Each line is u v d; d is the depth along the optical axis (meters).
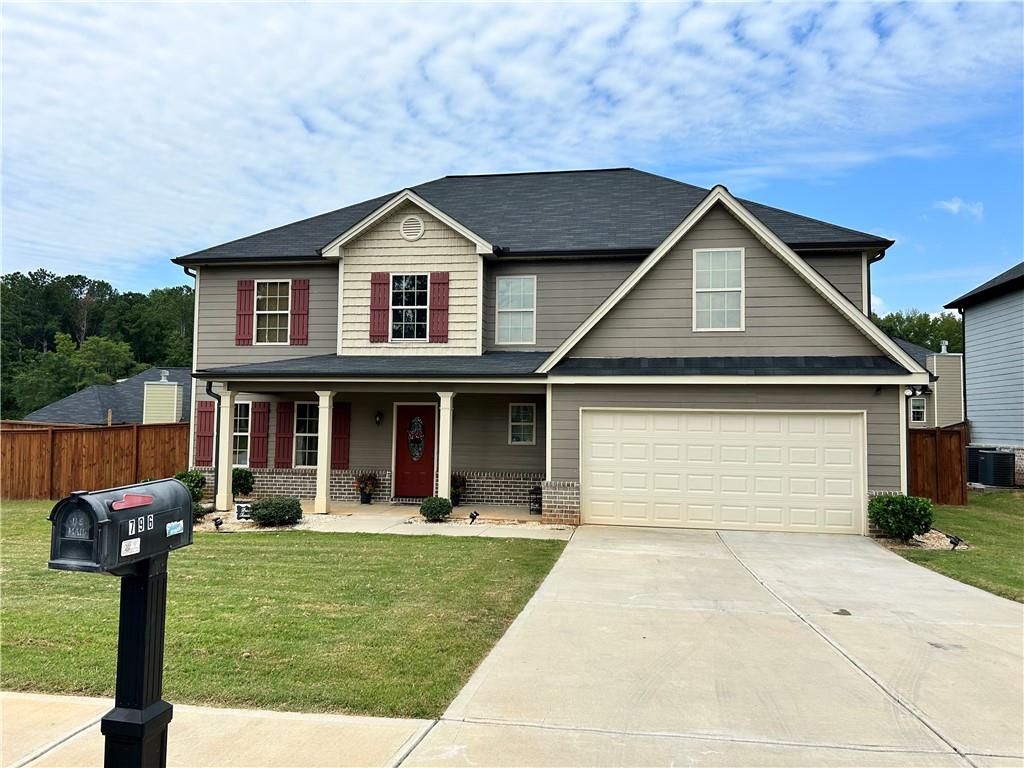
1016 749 3.81
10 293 68.94
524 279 14.99
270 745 3.70
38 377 49.09
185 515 3.05
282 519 11.98
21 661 5.00
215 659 5.01
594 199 16.97
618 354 12.79
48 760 3.58
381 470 15.27
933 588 7.82
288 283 15.84
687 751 3.72
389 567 8.52
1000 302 21.09
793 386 11.86
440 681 4.66
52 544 2.64
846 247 13.77
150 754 2.80
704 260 12.62
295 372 13.14
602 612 6.62
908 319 72.06
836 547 10.43
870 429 11.59
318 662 4.99
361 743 3.74
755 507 11.94
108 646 5.33
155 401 28.61
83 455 16.50
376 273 14.91
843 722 4.14
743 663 5.19
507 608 6.67
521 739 3.83
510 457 14.86
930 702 4.47
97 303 75.12
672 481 12.24
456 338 14.61
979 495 17.75
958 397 27.62
